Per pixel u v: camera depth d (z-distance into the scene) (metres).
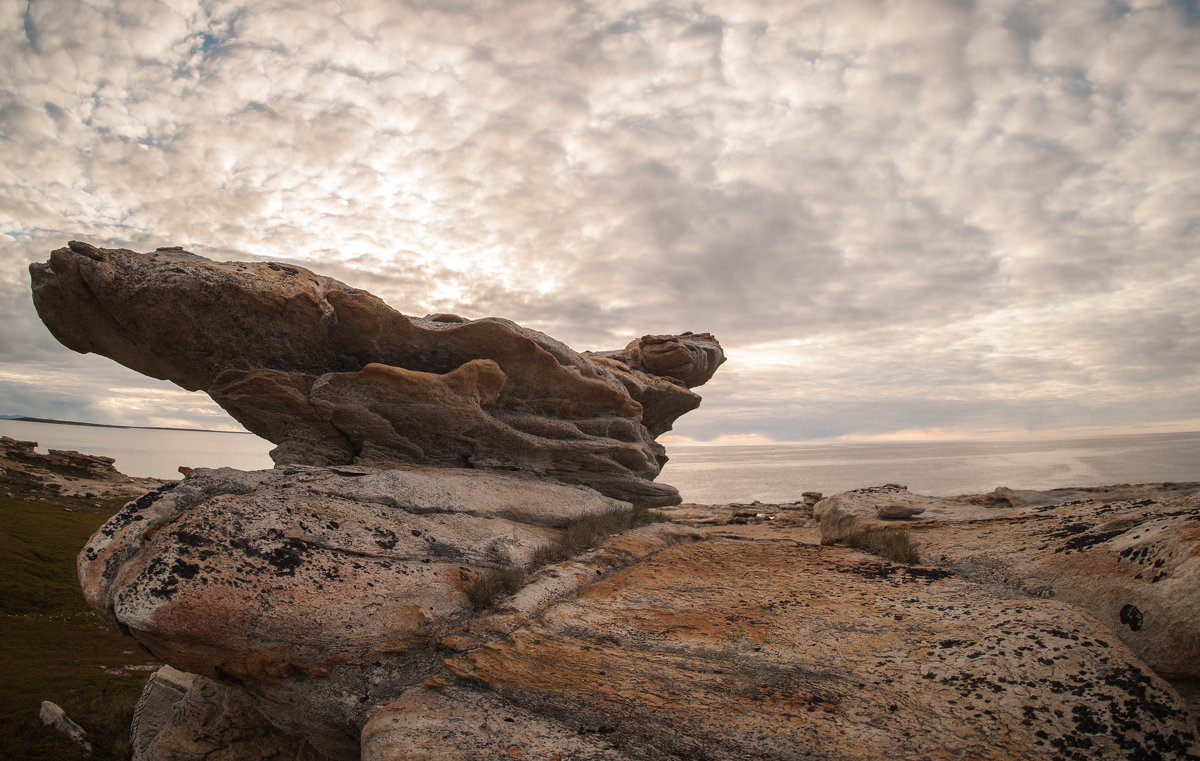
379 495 12.24
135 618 8.13
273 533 9.61
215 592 8.42
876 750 6.51
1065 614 8.46
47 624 29.84
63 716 17.83
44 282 12.84
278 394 14.96
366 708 8.25
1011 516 15.22
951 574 11.49
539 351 17.20
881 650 8.41
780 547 14.49
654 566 12.49
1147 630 7.89
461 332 16.59
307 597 8.91
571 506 15.77
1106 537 10.16
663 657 8.56
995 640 8.11
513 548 12.04
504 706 7.72
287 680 8.61
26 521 50.22
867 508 18.67
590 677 8.12
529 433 18.14
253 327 14.31
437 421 16.38
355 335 15.68
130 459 195.75
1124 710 6.74
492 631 9.30
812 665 8.18
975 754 6.36
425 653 9.00
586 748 6.91
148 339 13.89
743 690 7.71
